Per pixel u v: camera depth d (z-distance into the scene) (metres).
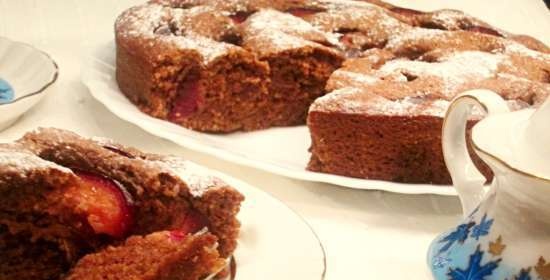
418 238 0.59
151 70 0.74
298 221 0.55
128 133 0.71
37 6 0.96
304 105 0.81
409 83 0.73
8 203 0.51
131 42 0.76
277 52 0.78
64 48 0.86
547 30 1.03
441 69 0.75
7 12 0.93
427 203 0.63
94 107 0.75
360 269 0.55
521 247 0.45
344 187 0.65
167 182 0.53
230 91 0.77
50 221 0.52
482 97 0.50
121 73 0.78
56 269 0.53
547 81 0.78
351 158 0.67
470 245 0.48
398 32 0.86
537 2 1.13
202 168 0.56
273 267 0.51
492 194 0.48
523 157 0.45
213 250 0.49
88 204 0.52
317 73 0.81
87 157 0.54
